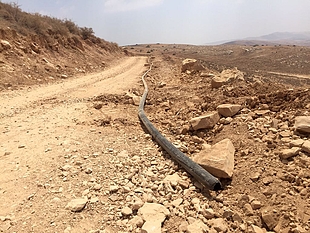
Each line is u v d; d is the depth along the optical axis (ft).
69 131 21.26
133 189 13.28
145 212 11.26
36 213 11.36
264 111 19.93
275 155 14.74
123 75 61.31
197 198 12.75
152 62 98.02
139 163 16.03
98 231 10.39
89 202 12.09
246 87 26.30
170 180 14.06
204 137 19.71
